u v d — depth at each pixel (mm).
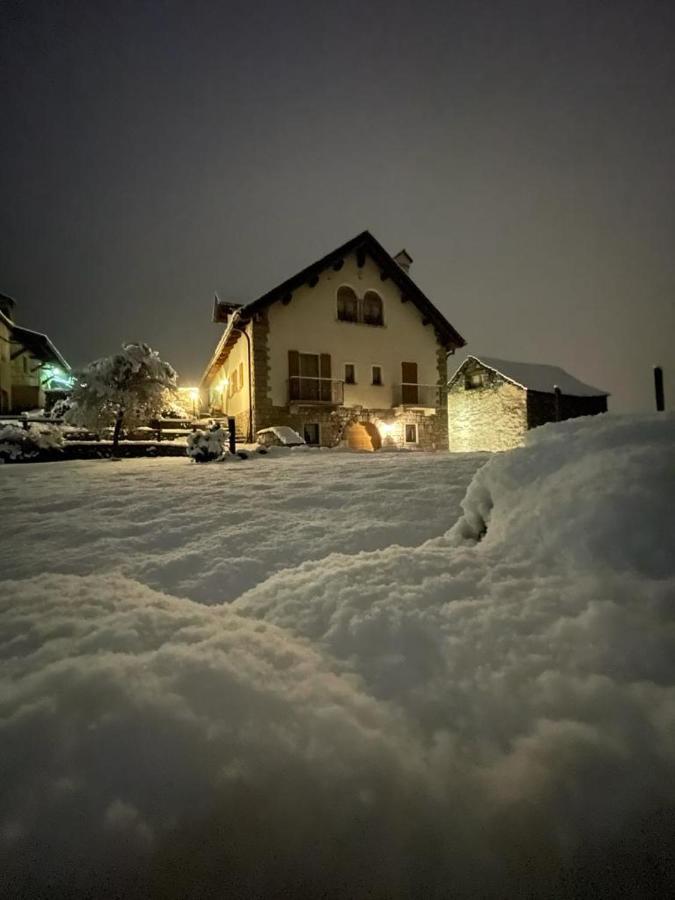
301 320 16438
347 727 1122
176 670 1260
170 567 3100
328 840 897
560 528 1936
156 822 888
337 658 1488
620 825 912
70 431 14836
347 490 5156
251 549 3365
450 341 18969
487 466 2699
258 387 15781
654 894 853
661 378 9445
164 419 17406
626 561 1688
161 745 1018
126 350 12758
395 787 986
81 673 1213
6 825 864
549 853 883
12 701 1130
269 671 1329
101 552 3430
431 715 1217
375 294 17906
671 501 1743
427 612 1640
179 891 829
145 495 5344
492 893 839
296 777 987
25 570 3092
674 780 969
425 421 18359
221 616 1773
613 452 2133
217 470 7844
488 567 1948
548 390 21266
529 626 1513
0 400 21672
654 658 1296
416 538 3506
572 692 1222
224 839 884
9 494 5684
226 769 984
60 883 812
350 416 17047
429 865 870
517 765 1039
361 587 1878
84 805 899
